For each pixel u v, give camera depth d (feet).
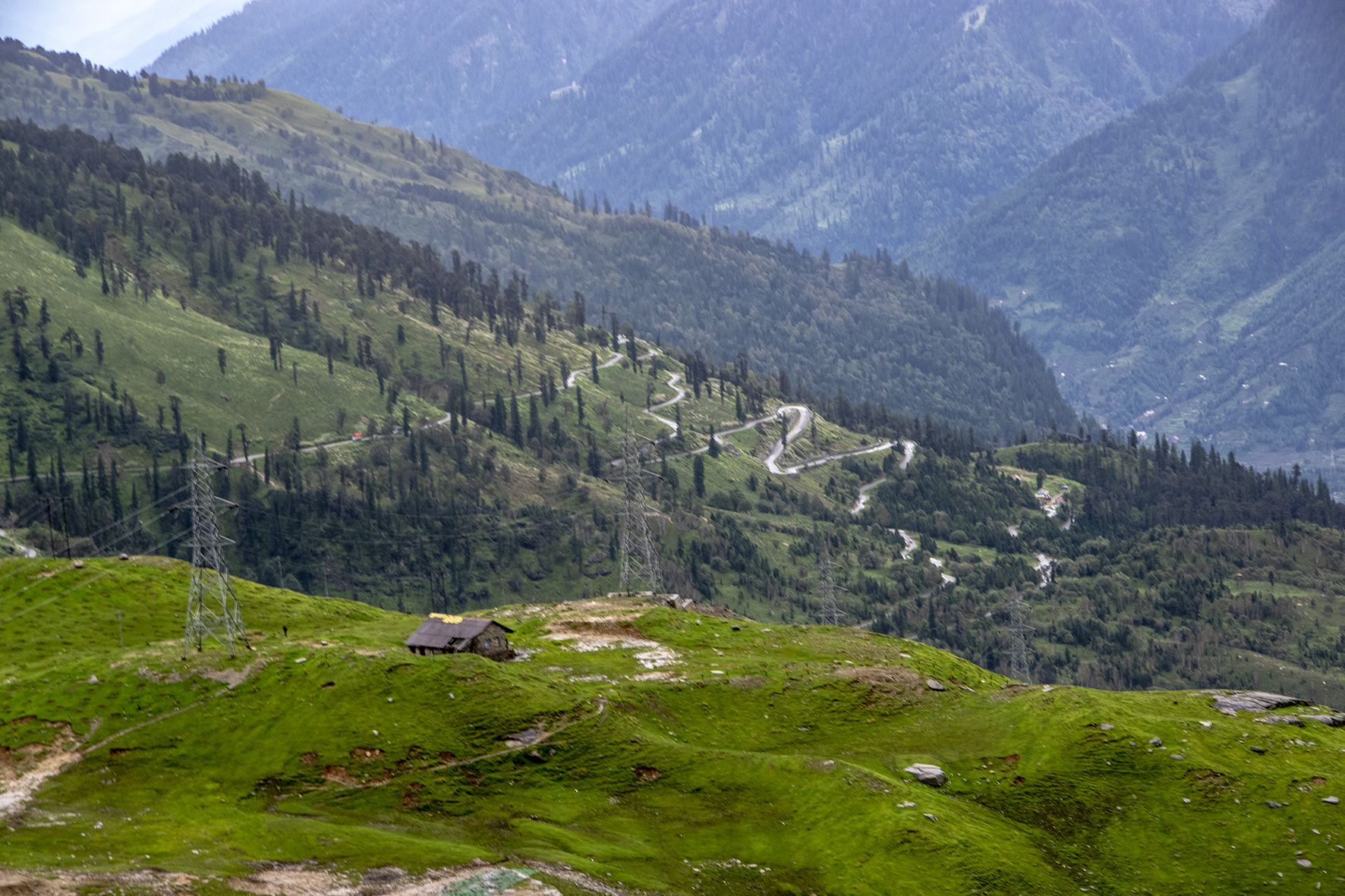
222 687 404.36
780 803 346.54
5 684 410.93
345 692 395.75
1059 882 311.88
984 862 311.47
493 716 386.11
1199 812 345.72
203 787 349.20
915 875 306.96
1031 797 357.20
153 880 274.57
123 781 351.87
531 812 340.18
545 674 438.40
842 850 318.65
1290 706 415.64
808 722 417.69
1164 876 321.52
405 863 294.46
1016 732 395.75
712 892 299.17
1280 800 347.77
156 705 394.32
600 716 393.29
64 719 384.47
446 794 347.56
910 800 337.93
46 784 349.20
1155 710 409.69
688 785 358.43
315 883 279.90
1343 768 364.79
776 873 311.47
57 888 266.98
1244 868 322.75
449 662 417.08
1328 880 314.76
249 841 305.94
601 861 307.78
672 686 438.81
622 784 358.84
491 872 290.15
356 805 340.39
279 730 377.09
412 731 374.84
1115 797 354.33
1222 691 434.71
